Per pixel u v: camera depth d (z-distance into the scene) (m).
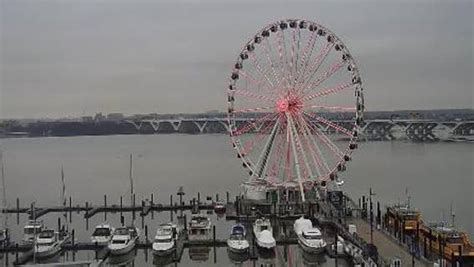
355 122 103.69
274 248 82.50
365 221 95.31
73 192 155.12
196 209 111.62
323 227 95.69
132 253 82.94
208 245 85.44
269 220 95.44
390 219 93.00
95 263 68.38
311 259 79.12
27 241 85.19
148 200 130.50
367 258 70.00
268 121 110.19
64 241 85.38
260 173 110.19
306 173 108.81
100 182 179.12
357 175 184.75
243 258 80.19
